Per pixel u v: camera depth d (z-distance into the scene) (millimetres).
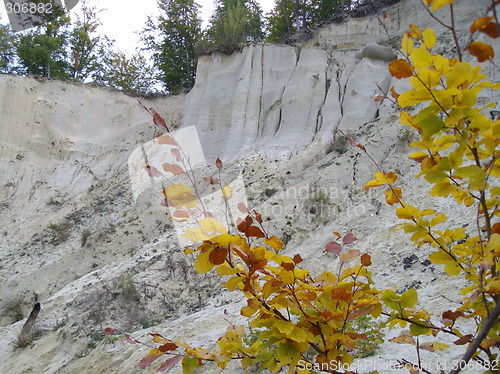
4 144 22297
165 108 24453
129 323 9617
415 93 2119
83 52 32875
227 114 20719
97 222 17266
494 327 2424
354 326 4855
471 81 2047
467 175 2152
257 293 2418
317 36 22297
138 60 32062
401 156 12148
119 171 21422
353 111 17297
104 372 7863
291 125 18484
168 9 31188
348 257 2598
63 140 23188
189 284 10719
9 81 23531
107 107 24609
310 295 2463
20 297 13773
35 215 19938
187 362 2447
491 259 2209
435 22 19219
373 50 18844
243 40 25047
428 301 6109
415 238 2686
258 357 2480
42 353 9625
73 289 12523
